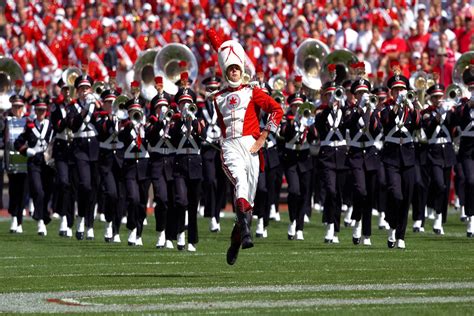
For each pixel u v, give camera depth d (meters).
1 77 87.19
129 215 71.44
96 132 75.19
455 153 80.75
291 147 76.12
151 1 110.75
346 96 73.31
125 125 71.50
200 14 109.31
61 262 61.38
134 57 104.62
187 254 65.69
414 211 79.50
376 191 78.94
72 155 76.38
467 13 106.94
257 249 68.44
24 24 107.38
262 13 110.44
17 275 55.78
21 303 47.03
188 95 68.19
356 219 71.50
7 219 92.44
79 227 76.12
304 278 54.16
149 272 56.91
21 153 79.44
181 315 43.66
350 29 108.06
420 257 63.16
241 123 53.22
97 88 77.62
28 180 80.69
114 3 109.31
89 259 62.91
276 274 55.66
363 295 48.78
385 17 111.62
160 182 68.88
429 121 77.62
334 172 73.19
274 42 106.88
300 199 75.94
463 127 76.75
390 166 68.56
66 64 103.69
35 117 80.44
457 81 82.56
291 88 89.81
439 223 79.00
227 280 53.69
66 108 76.25
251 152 52.88
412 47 105.25
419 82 79.50
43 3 109.12
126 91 101.75
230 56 53.62
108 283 52.91
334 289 50.56
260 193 77.44
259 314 43.69
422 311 44.16
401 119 68.38
